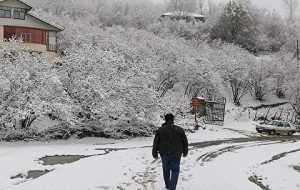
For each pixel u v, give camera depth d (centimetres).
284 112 4788
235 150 2078
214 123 3738
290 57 5562
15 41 2823
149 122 2506
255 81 5022
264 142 2594
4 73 2122
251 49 6831
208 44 5931
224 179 1216
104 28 5944
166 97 2864
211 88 4403
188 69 4241
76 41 4338
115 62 2553
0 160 1512
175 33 6231
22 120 2242
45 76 2161
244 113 4312
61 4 6838
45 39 4097
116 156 1580
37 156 1666
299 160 1891
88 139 2327
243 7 6988
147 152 1731
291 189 1244
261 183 1311
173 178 970
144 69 2609
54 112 2212
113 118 2541
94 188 998
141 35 5081
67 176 1147
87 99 2378
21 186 1020
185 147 992
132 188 1009
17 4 3934
